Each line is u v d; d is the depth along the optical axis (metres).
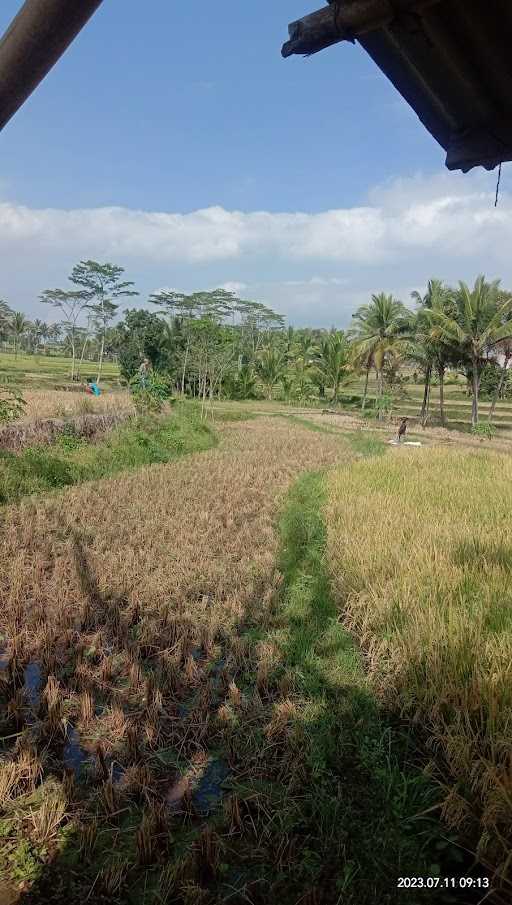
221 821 3.48
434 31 1.49
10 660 4.98
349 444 24.64
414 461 17.34
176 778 3.86
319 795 3.61
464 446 26.98
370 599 6.25
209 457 17.66
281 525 9.83
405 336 42.50
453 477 14.29
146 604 6.31
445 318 36.03
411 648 5.04
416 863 3.14
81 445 15.10
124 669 5.13
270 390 58.44
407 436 31.92
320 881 3.07
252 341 86.75
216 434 24.73
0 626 5.72
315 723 4.36
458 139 1.79
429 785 3.76
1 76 1.06
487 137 1.74
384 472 14.97
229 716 4.39
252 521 10.10
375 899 2.92
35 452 12.79
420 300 42.78
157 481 12.73
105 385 50.81
